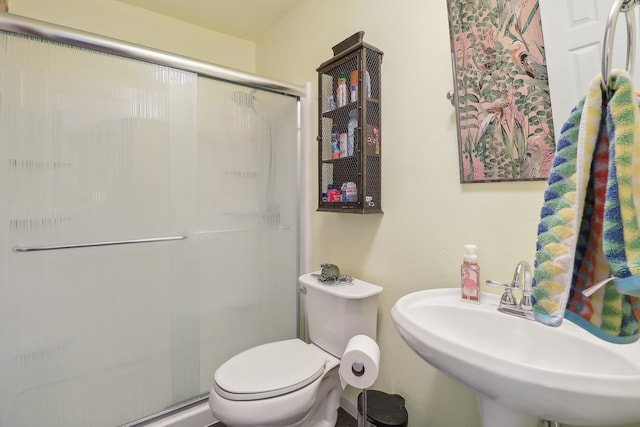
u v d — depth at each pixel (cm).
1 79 111
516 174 95
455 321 94
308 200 189
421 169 122
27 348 117
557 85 84
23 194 116
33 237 117
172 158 146
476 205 106
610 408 51
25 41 114
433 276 119
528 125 91
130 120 136
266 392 108
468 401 109
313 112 183
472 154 105
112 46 128
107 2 183
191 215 152
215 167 161
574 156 49
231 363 125
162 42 202
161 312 146
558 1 82
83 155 126
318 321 142
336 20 163
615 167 43
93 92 127
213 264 161
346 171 146
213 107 159
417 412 125
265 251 179
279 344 142
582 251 50
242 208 170
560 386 53
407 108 127
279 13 203
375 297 135
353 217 155
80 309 127
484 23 99
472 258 99
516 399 59
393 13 132
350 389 156
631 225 41
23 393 116
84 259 128
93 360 130
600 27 75
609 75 45
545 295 49
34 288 118
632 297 48
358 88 133
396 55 131
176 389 150
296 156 189
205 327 159
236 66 232
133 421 139
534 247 92
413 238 126
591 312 49
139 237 139
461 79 106
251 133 172
